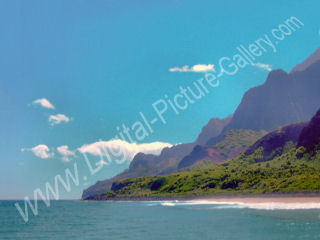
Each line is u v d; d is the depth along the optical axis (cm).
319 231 4819
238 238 4481
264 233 4791
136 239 4719
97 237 5159
